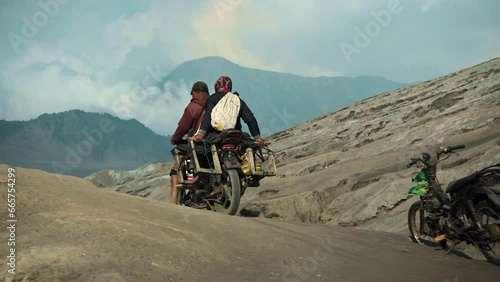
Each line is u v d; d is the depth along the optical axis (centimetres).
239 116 961
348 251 683
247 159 916
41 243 483
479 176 720
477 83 3472
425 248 784
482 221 725
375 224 1549
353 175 2270
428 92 3850
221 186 916
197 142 938
